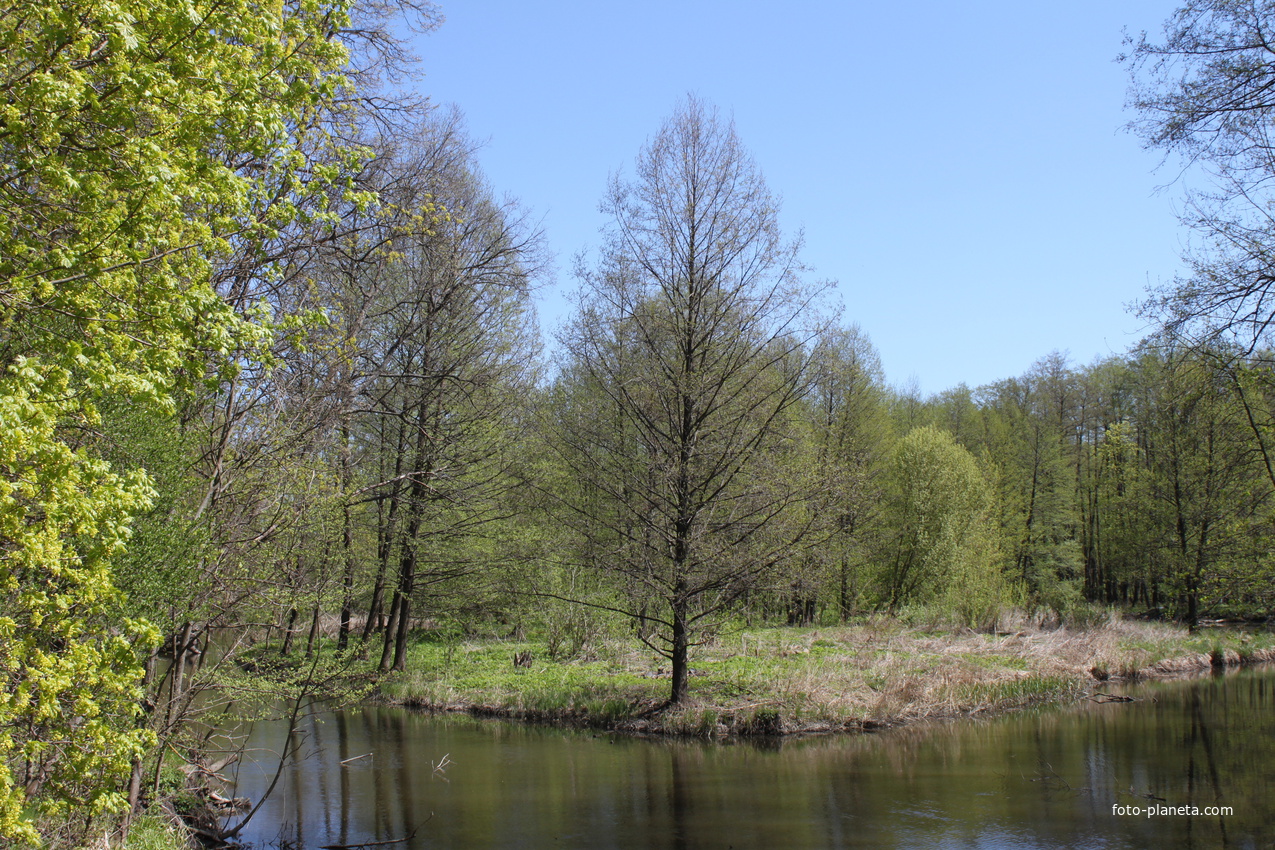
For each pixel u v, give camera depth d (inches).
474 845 379.9
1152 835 382.9
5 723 219.5
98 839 277.1
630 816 419.2
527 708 679.1
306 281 418.3
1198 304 443.8
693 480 612.4
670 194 629.9
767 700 634.2
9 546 213.3
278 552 415.2
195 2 239.6
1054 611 1216.8
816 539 590.6
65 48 221.0
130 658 230.1
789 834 390.6
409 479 724.0
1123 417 1587.1
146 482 231.8
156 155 221.1
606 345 628.7
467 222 669.3
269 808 434.0
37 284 221.8
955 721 643.5
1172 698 744.3
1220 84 405.4
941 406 1947.6
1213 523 1077.8
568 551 629.9
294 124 341.1
